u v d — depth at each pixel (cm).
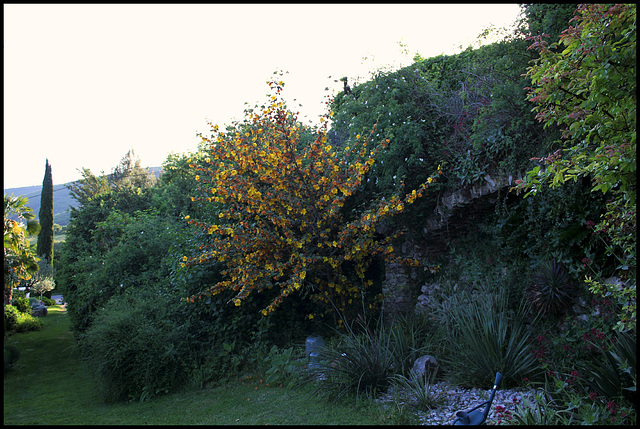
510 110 546
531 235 536
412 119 677
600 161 306
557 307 471
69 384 782
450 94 681
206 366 659
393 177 667
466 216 655
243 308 716
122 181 3759
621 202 358
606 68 287
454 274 668
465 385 454
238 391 580
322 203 666
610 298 404
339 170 682
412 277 745
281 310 740
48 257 2906
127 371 641
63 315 2039
